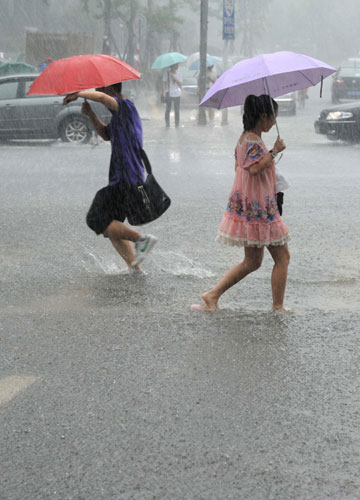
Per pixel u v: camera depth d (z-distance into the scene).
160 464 4.04
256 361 5.49
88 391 4.98
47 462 4.08
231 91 6.62
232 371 5.30
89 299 7.04
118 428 4.45
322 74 6.66
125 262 8.41
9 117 21.05
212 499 3.73
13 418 4.60
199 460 4.08
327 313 6.63
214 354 5.63
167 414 4.63
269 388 5.01
